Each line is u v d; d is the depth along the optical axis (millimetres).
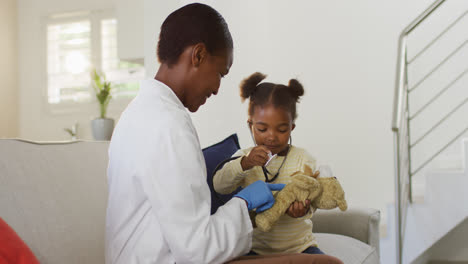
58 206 1120
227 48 1080
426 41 3449
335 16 3559
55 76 4871
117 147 965
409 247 2838
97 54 4715
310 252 1308
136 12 4430
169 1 2602
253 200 985
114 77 4641
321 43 3568
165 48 1050
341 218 2004
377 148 3480
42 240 1026
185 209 858
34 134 4941
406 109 2885
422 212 2805
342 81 3545
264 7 3613
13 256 789
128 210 932
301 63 3580
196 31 1022
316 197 1038
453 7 3402
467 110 3375
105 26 4695
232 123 3100
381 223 2951
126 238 933
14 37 4973
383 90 3486
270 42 3594
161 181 868
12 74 4941
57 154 1239
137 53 3754
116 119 4633
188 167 884
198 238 846
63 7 4828
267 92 1322
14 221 990
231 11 3312
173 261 906
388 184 3447
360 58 3525
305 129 3600
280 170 1354
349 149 3523
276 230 1304
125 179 926
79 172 1263
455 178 2717
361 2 3529
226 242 887
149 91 1002
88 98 4750
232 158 1231
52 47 4891
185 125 939
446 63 3416
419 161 3465
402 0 3471
